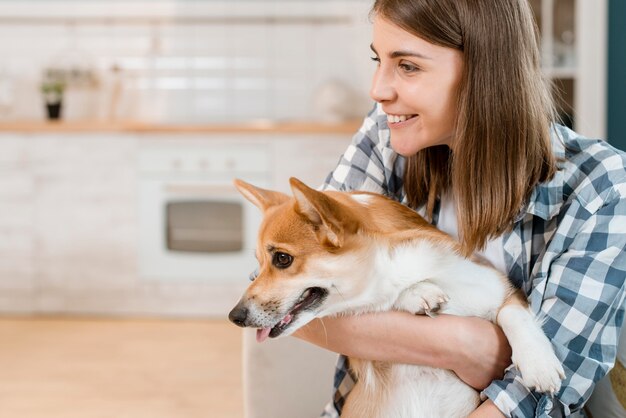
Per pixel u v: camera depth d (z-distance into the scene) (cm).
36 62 498
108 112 502
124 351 380
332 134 432
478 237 138
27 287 446
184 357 371
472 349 133
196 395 321
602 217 134
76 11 495
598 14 433
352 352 138
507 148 136
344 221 134
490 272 141
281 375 177
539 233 144
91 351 380
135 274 442
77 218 441
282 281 138
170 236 440
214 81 502
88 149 438
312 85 502
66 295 445
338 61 499
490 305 138
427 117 138
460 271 138
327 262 136
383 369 142
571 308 132
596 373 132
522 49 136
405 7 133
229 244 439
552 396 130
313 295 139
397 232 140
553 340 132
